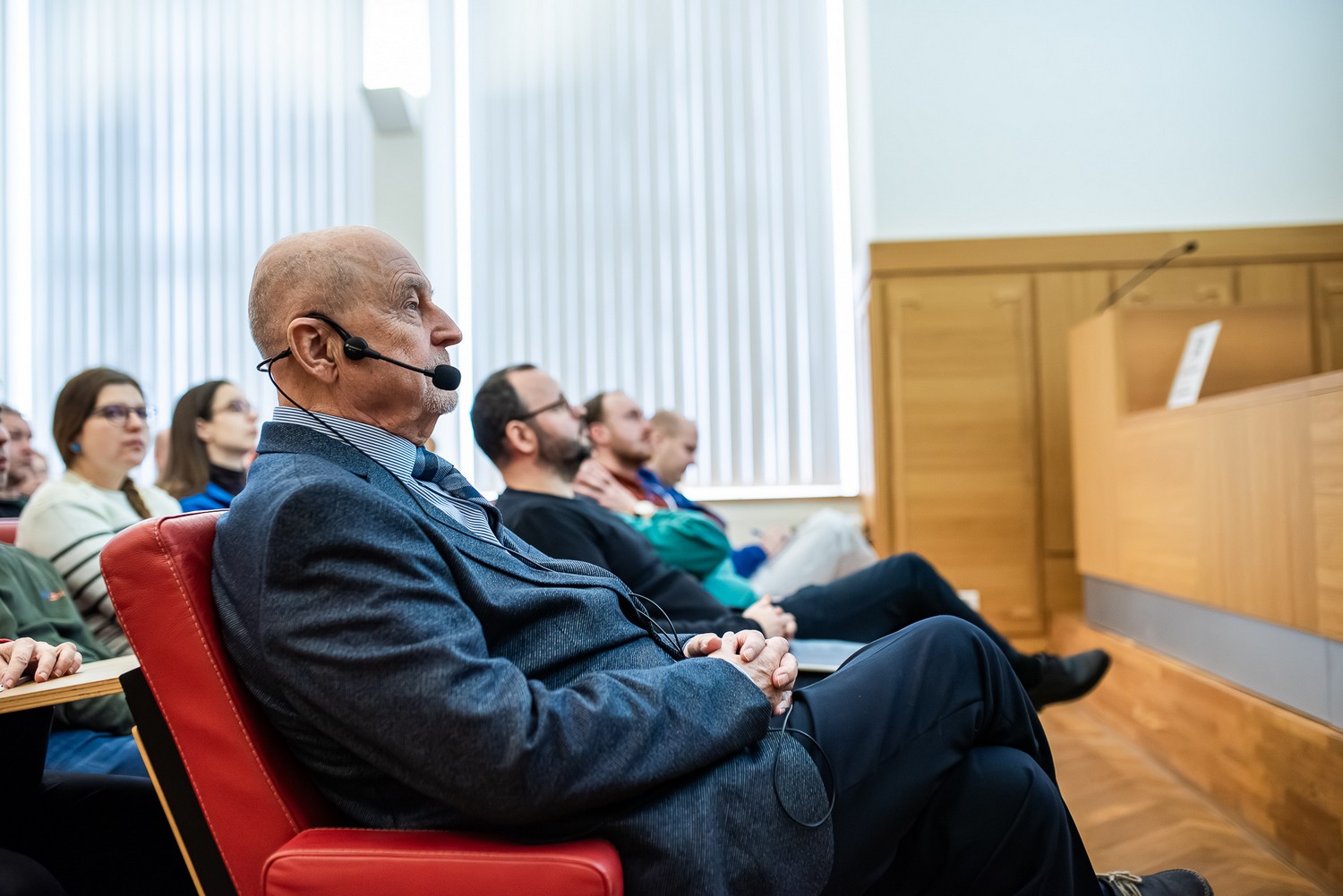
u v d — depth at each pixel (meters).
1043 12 4.43
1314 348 4.15
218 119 5.38
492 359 5.34
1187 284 4.17
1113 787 2.29
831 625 2.07
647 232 5.29
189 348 5.36
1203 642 2.35
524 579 1.08
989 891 1.08
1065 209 4.40
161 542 0.95
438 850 0.86
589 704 0.91
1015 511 4.15
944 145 4.43
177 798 0.96
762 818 0.95
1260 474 1.99
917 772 1.06
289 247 1.09
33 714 1.22
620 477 3.07
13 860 0.99
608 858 0.87
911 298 4.23
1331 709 1.75
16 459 2.61
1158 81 4.40
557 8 5.38
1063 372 4.18
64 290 5.38
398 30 5.14
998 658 1.17
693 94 5.30
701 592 2.04
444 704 0.85
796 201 5.23
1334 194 4.34
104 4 5.41
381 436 1.11
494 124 5.39
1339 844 1.64
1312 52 4.36
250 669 0.95
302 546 0.89
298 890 0.86
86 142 5.41
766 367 5.21
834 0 5.25
